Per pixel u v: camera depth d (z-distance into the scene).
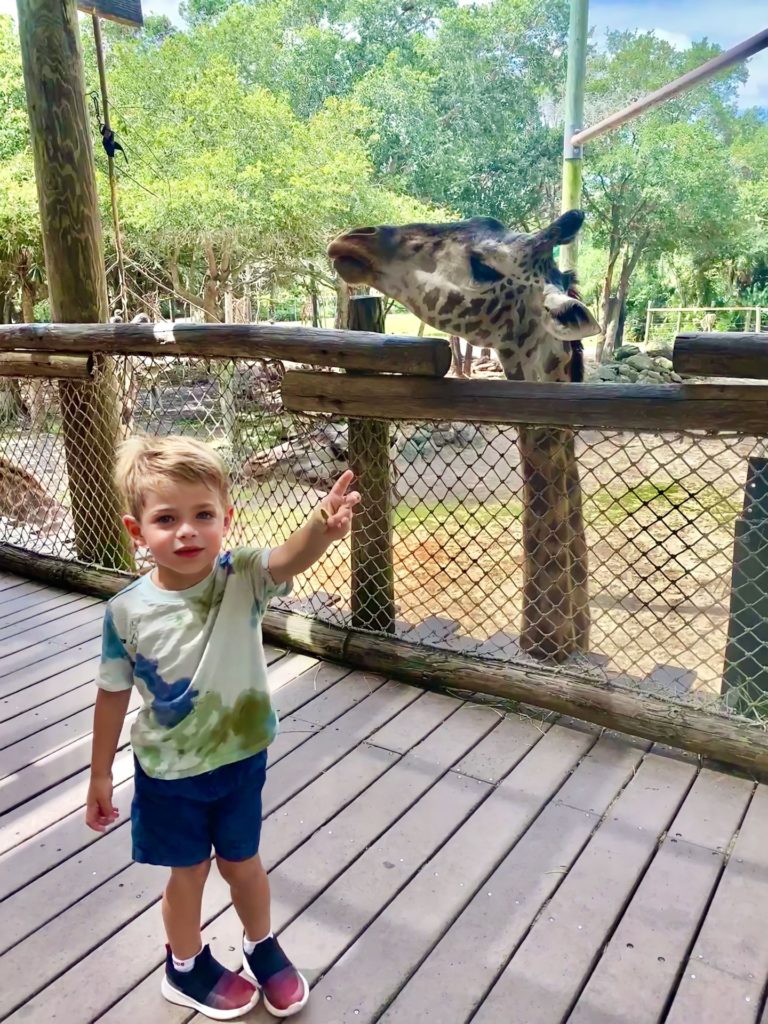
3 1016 1.45
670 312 22.06
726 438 2.02
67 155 3.36
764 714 2.28
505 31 19.02
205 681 1.30
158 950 1.59
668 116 19.48
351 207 12.71
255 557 1.34
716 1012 1.44
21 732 2.41
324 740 2.33
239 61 18.05
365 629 2.79
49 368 3.40
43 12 3.20
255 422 3.92
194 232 12.05
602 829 1.94
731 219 19.06
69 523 4.63
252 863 1.39
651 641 3.35
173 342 2.92
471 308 2.38
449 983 1.51
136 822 1.35
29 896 1.74
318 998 1.48
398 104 17.89
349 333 2.48
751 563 2.24
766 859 1.83
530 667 2.49
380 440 2.67
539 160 18.44
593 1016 1.44
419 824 1.96
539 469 2.51
